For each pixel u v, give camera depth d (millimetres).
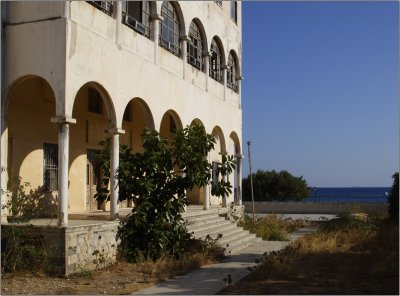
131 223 14867
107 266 13797
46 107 16578
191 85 20797
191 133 16031
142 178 15305
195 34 22141
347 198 51656
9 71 13297
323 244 17891
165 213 15133
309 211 39000
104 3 14977
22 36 13234
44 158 16531
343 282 11664
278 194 53156
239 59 27891
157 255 14852
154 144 15633
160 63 18125
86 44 13633
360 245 17625
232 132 26375
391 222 24266
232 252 17297
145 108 17078
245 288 11148
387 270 12938
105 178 15688
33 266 12531
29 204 15484
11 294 10625
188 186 15602
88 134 18625
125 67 15555
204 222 19328
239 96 27766
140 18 17312
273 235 21953
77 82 13219
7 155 14297
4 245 12539
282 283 11633
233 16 27375
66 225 12586
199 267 14180
